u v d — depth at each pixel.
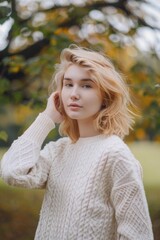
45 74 5.88
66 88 2.54
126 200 2.37
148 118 5.53
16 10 5.18
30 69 5.23
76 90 2.48
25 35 5.51
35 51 5.97
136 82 6.18
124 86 2.53
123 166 2.38
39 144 2.61
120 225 2.38
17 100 5.74
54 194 2.53
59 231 2.46
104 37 6.32
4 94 5.77
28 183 2.54
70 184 2.47
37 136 2.62
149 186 11.90
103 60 2.51
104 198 2.42
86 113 2.50
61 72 2.59
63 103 2.55
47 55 5.23
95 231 2.39
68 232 2.42
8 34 5.34
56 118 2.66
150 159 19.31
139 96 5.85
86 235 2.39
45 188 2.63
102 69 2.47
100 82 2.46
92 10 6.20
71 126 2.62
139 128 6.45
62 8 6.16
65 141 2.68
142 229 2.37
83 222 2.39
